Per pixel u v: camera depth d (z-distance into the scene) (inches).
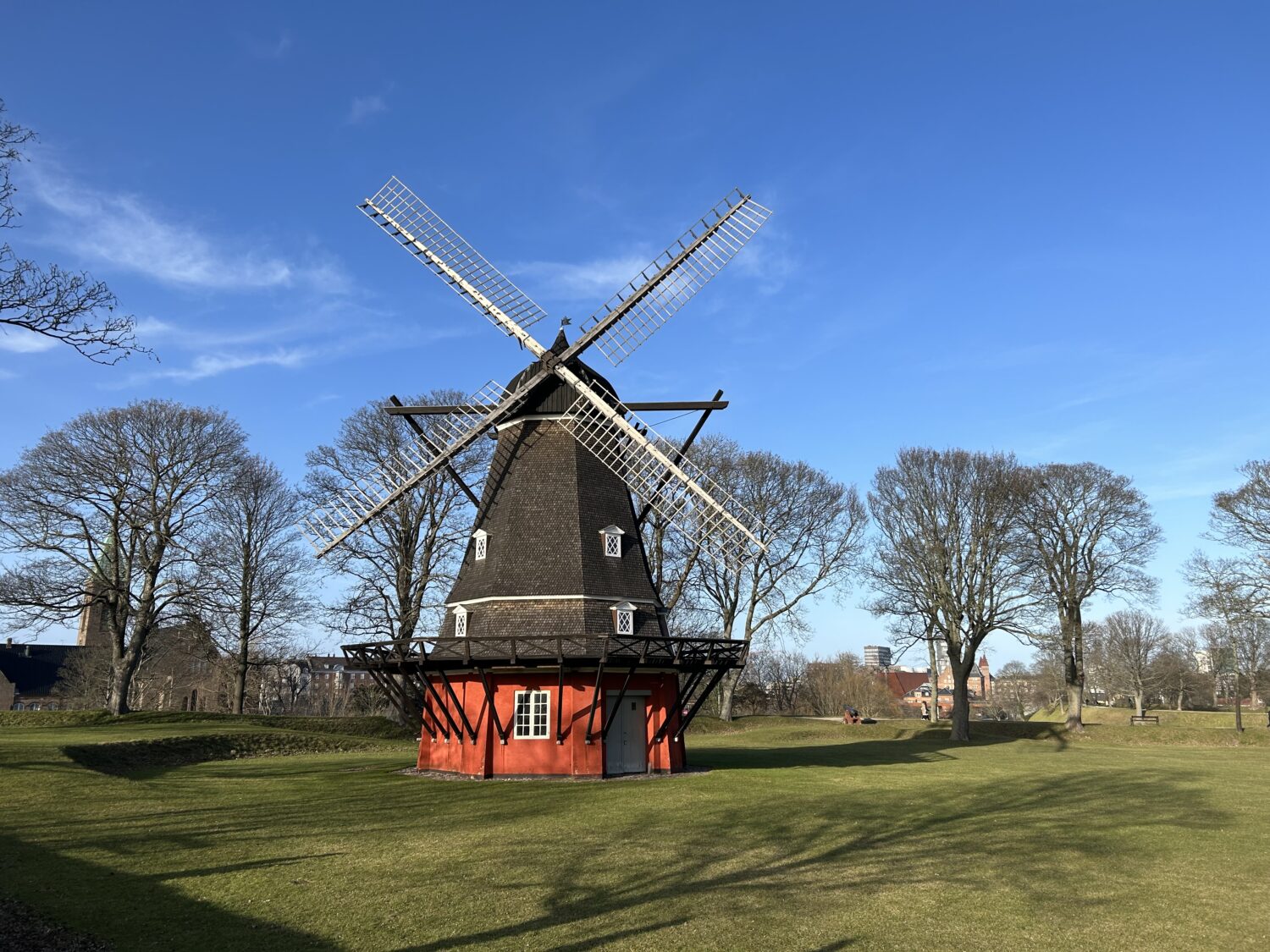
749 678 3863.2
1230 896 543.2
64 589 1669.5
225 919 462.3
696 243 1307.8
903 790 987.9
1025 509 2071.9
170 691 3105.3
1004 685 5310.0
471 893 516.7
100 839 642.8
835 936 447.8
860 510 2180.1
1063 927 471.2
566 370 1188.5
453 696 1084.5
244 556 1998.0
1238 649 2420.0
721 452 2132.1
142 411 1770.4
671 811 815.1
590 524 1130.0
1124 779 1158.3
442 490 1850.4
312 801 862.5
